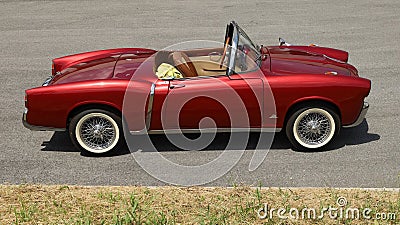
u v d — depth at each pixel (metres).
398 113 8.34
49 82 7.33
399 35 12.73
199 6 16.19
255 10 15.51
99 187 6.32
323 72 7.16
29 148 7.50
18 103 9.08
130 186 6.36
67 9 16.22
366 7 15.46
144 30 13.75
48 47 12.48
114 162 7.05
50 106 6.97
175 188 6.27
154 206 5.87
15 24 14.62
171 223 5.51
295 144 7.16
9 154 7.32
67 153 7.34
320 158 7.03
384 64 10.70
